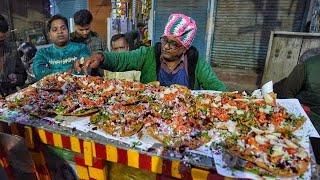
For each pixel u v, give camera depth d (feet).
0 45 9.07
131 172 4.09
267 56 15.81
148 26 21.76
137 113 4.86
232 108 5.05
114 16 21.25
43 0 29.89
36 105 5.19
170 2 20.63
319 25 16.24
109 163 4.22
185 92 5.70
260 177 3.25
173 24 5.66
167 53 5.97
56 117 4.73
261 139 3.99
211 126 4.43
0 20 8.79
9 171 4.82
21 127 4.50
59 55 8.22
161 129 4.28
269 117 4.71
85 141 4.01
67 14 28.81
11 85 9.12
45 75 7.64
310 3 16.87
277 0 17.90
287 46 15.16
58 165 4.68
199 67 6.43
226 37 20.10
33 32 25.18
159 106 5.10
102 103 5.30
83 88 6.11
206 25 20.13
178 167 3.52
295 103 5.46
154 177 3.92
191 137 4.08
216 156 3.63
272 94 5.48
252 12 18.80
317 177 3.25
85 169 4.27
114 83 6.36
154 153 3.68
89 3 25.54
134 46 11.83
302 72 7.01
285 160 3.52
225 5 19.34
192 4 20.07
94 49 9.92
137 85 6.22
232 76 19.34
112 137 4.06
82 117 4.75
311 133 4.26
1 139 4.46
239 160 3.55
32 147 4.55
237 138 4.06
